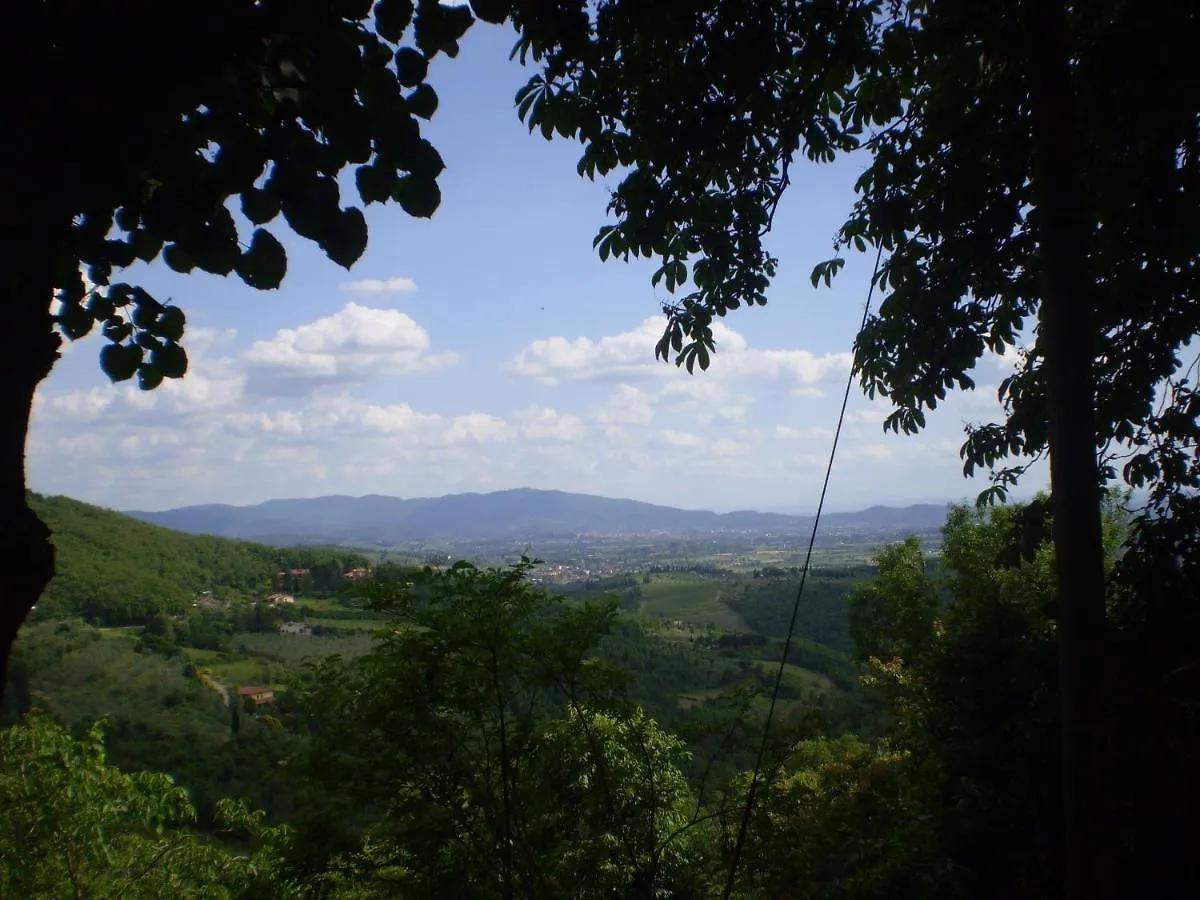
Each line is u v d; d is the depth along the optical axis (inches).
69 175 57.2
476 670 163.2
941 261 195.8
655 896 167.9
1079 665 109.7
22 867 217.5
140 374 90.6
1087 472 109.7
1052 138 114.5
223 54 68.6
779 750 175.3
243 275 80.9
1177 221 164.9
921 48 150.8
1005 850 179.0
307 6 72.1
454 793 161.8
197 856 234.8
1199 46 144.5
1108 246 177.0
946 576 348.2
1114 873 109.8
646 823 175.0
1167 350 186.9
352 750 163.8
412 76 83.2
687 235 180.1
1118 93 160.4
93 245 75.6
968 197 179.8
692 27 139.5
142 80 61.9
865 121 175.9
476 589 167.6
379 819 169.3
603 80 150.9
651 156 155.1
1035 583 240.4
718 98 149.6
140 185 72.4
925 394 212.7
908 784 201.6
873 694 390.3
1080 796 110.1
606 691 177.6
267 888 171.8
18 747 228.2
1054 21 115.3
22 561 50.4
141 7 60.3
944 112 174.6
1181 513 169.5
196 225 76.9
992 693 196.9
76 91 56.7
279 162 78.0
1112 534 283.1
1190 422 181.0
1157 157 164.1
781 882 179.0
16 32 53.5
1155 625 164.4
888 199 187.0
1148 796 153.9
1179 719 152.2
